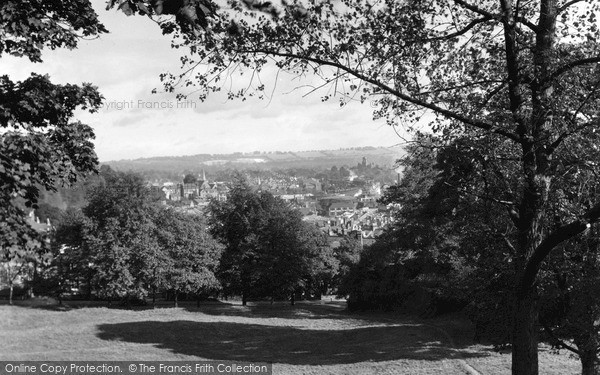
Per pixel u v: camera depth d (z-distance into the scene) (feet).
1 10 42.83
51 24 47.85
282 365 138.82
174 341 172.35
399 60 45.42
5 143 43.11
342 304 311.47
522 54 48.11
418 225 181.57
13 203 42.42
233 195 295.89
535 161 46.91
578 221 41.57
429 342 148.05
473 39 45.19
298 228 285.43
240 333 189.57
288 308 271.28
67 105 53.88
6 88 50.62
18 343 160.15
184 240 264.52
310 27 42.42
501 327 90.79
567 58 45.57
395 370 123.03
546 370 107.76
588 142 51.06
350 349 155.02
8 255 40.57
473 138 48.88
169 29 31.83
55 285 269.44
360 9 43.27
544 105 45.42
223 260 284.41
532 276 45.85
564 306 74.69
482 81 45.24
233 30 34.60
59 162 49.44
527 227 47.26
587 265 69.56
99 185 271.90
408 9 43.96
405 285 220.84
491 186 54.29
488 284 88.12
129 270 254.68
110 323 190.08
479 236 79.77
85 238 255.50
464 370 117.50
